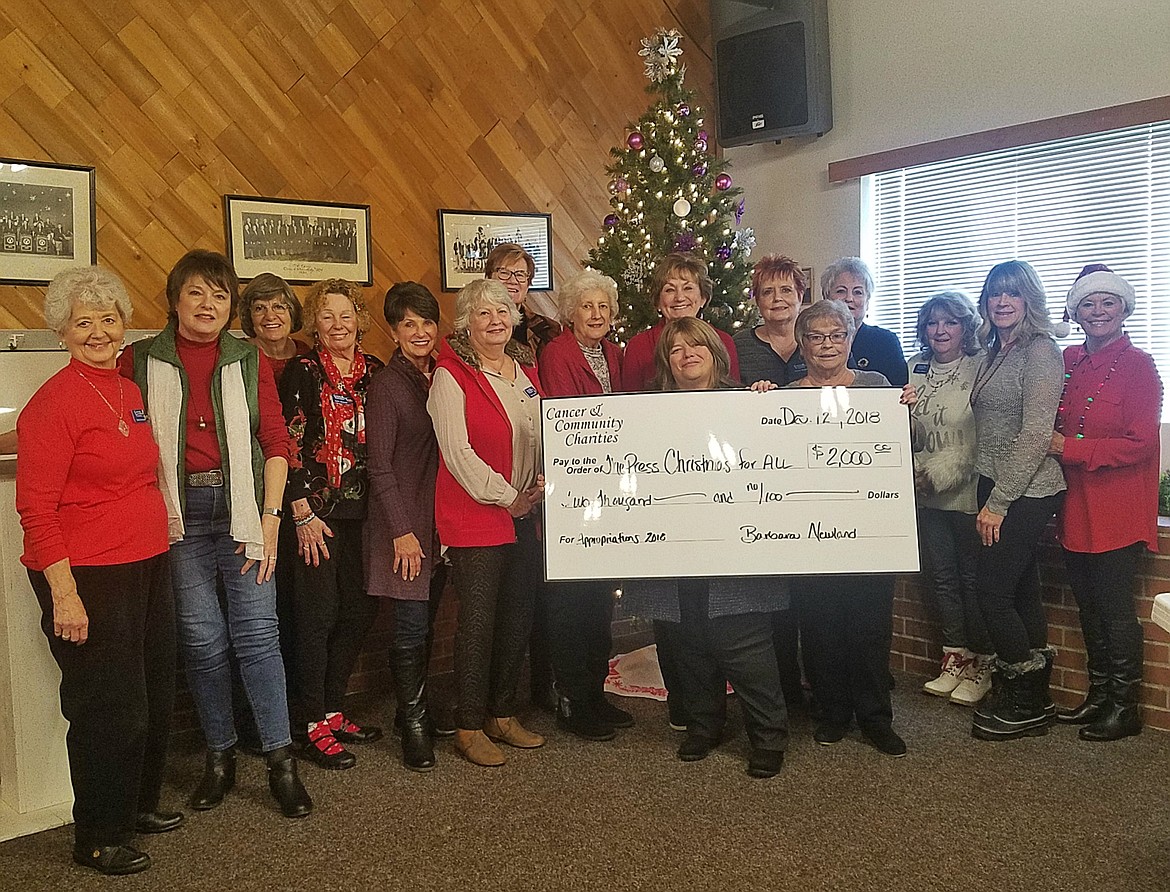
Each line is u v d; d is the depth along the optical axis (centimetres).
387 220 454
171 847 272
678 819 282
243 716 344
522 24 498
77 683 253
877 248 509
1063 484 344
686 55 566
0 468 290
